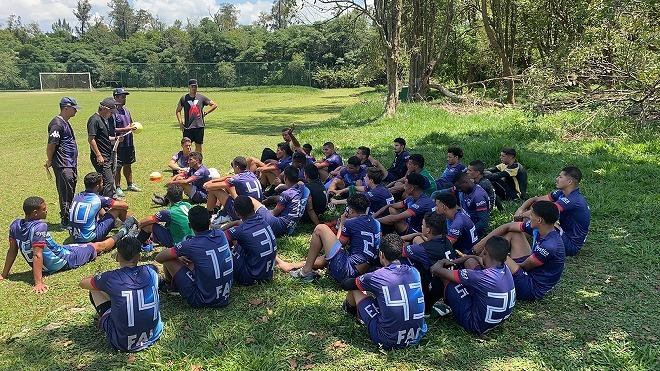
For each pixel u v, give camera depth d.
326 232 4.96
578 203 5.31
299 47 60.28
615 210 6.68
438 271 4.13
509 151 7.30
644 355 3.62
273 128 17.72
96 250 5.73
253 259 4.87
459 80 31.28
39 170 10.67
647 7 12.46
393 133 13.64
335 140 13.01
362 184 7.50
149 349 3.86
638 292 4.62
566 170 5.39
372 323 3.84
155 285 3.91
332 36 57.03
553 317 4.25
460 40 27.34
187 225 5.59
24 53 68.69
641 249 5.50
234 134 15.99
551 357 3.69
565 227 5.43
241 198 4.88
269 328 4.15
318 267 5.18
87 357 3.79
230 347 3.85
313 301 4.61
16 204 8.08
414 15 21.97
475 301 3.97
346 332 4.06
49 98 39.88
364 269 4.84
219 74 56.91
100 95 44.28
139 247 3.86
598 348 3.76
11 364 3.73
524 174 7.38
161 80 59.84
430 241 4.36
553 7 19.81
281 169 8.05
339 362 3.67
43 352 3.87
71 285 5.10
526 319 4.23
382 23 17.45
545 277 4.46
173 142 14.34
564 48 15.54
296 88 48.72
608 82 13.60
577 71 13.89
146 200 8.25
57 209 7.76
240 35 69.75
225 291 4.46
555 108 14.25
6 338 4.12
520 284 4.43
